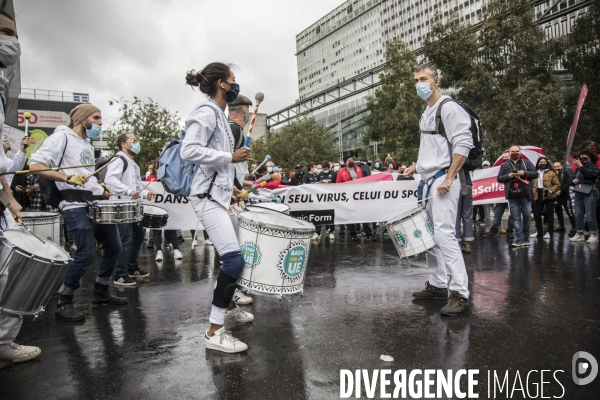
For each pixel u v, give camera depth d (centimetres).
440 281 462
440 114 416
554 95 1780
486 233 1047
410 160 2416
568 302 438
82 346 347
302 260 343
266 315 422
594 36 1952
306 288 531
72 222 420
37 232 518
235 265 327
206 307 459
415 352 319
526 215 866
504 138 1809
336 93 6844
